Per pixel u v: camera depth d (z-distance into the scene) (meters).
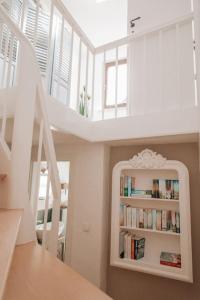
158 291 2.54
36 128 2.16
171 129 2.21
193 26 2.33
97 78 4.91
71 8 4.60
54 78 3.92
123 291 2.71
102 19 4.83
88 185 2.89
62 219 3.04
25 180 1.42
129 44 2.91
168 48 2.71
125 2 4.36
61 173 3.20
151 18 3.04
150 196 2.65
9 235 0.80
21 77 1.46
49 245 1.83
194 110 2.13
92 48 2.82
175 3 2.93
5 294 0.76
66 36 4.46
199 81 2.09
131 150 2.98
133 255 2.57
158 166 2.56
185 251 2.25
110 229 2.90
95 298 0.76
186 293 2.40
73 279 0.91
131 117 2.47
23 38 1.51
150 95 2.75
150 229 2.52
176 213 2.45
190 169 2.59
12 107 1.65
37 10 1.90
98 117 4.70
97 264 2.64
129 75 2.80
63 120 2.17
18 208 1.36
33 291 0.79
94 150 2.94
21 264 1.05
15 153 1.39
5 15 1.47
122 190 2.78
